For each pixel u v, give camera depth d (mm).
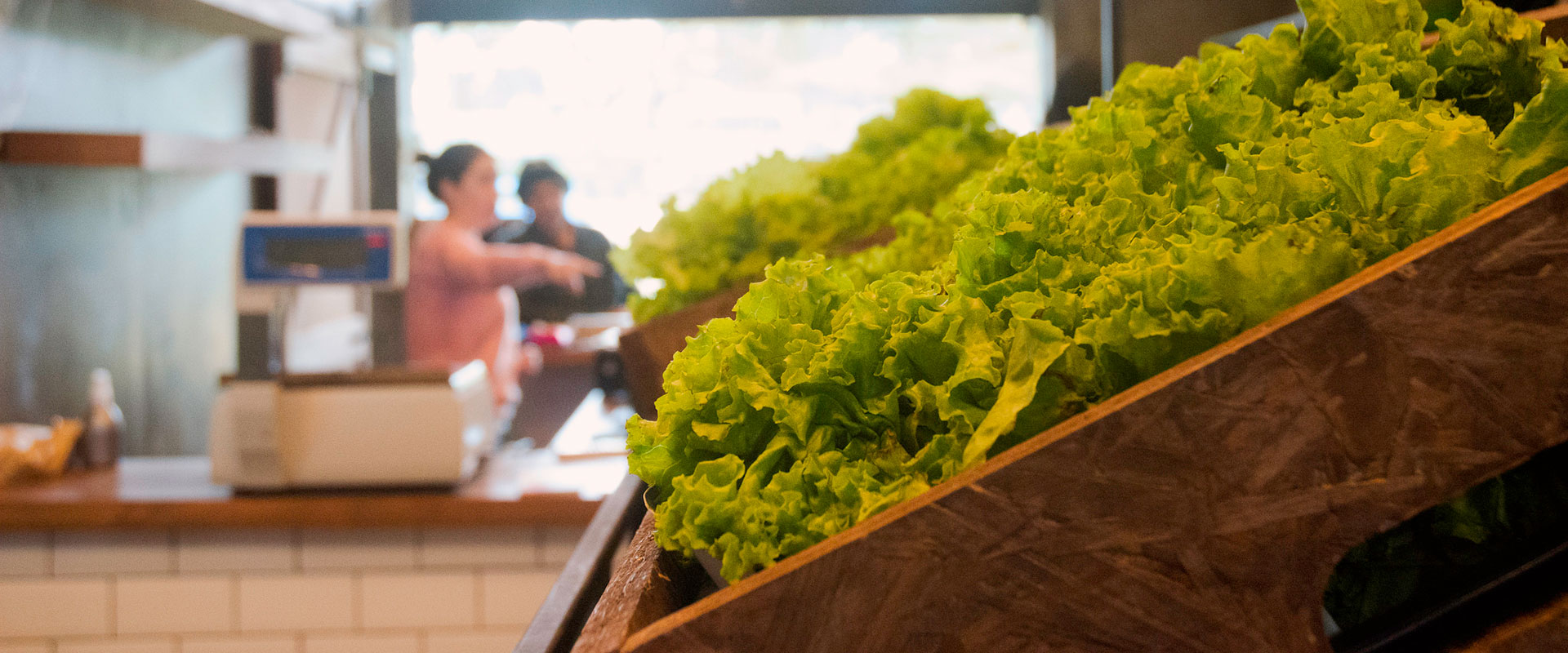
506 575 2275
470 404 2312
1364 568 685
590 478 2400
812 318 735
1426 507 518
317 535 2268
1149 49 2033
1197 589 519
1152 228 730
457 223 3750
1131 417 514
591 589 875
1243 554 517
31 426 2795
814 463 627
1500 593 587
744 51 7129
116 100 3160
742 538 604
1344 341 512
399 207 3750
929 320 638
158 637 2285
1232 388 514
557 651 721
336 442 2203
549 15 3750
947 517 518
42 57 2779
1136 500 517
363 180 3775
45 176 2885
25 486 2316
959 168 1796
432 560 2275
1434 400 515
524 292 5121
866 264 1276
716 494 619
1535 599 576
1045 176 920
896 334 644
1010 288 675
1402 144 623
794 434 659
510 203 6047
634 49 6992
